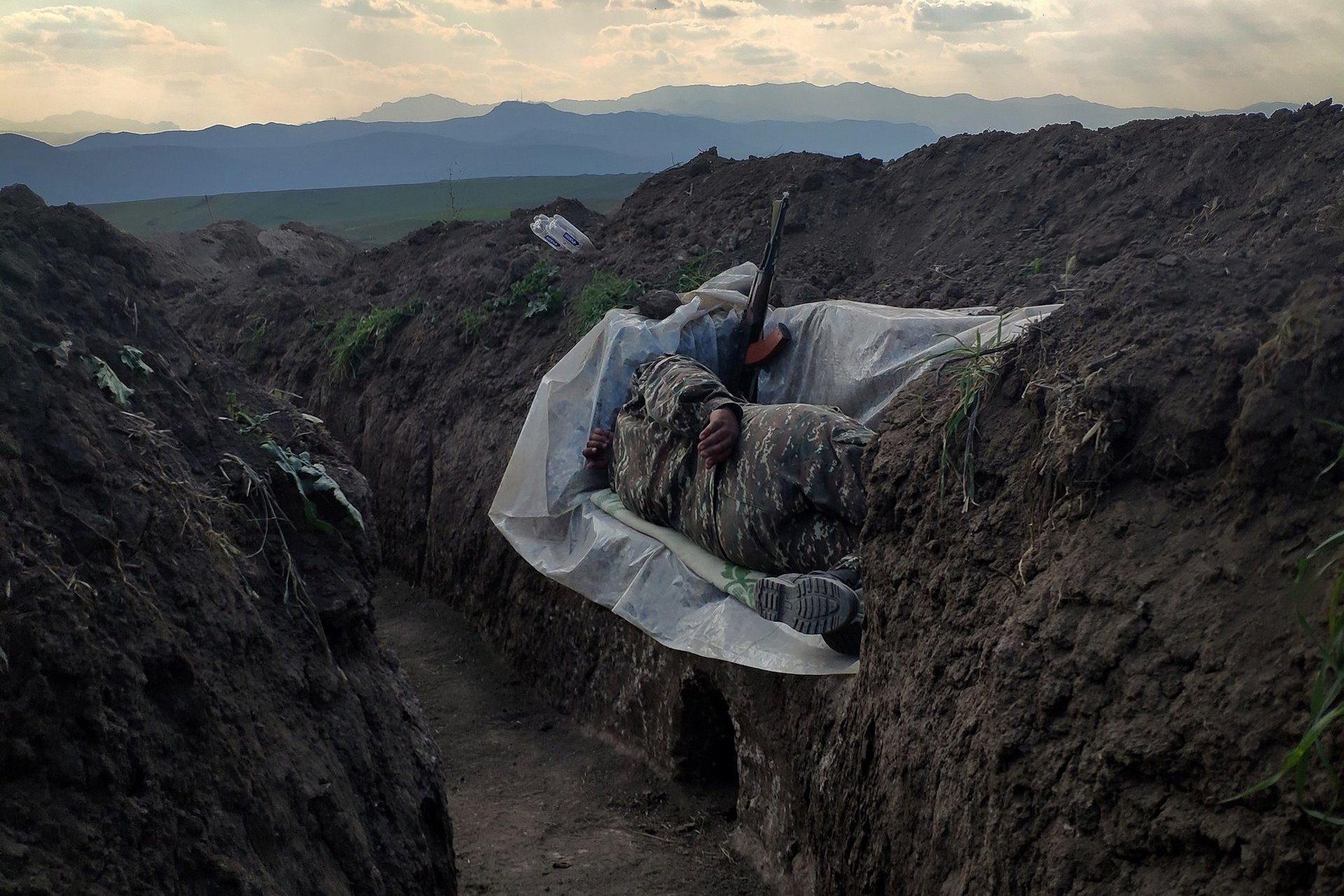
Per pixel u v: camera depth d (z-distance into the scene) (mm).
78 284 2307
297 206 59969
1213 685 1604
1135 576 1849
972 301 4152
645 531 3791
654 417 3631
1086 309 2436
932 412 2701
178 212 58625
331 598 2285
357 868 1915
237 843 1697
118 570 1814
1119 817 1650
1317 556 1605
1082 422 2096
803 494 3135
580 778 3791
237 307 8648
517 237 7430
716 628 3287
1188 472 1930
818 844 2760
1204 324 2107
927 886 2062
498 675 4773
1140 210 4254
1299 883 1376
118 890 1479
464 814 3504
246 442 2385
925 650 2326
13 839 1419
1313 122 3957
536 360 5637
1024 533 2205
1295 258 2170
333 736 2098
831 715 2797
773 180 6355
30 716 1521
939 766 2127
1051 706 1828
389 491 6215
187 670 1787
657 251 6031
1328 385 1717
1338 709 1292
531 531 4293
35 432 1892
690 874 3117
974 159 5570
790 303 4695
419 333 6656
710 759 3643
